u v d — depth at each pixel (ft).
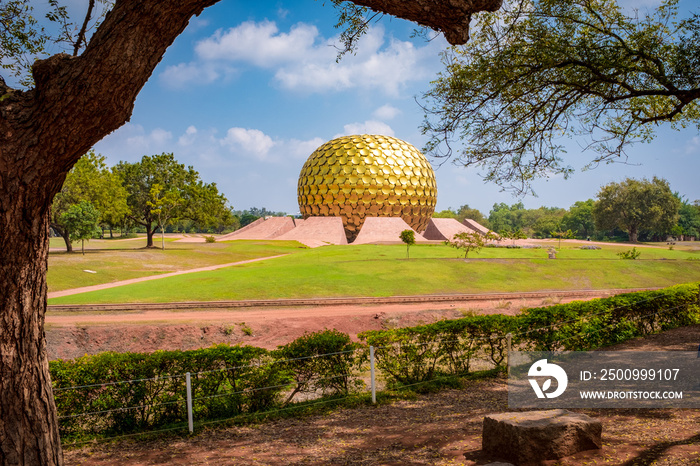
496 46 31.91
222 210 186.60
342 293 80.69
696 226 362.74
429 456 18.17
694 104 38.68
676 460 16.03
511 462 16.55
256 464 19.01
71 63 11.23
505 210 560.20
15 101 11.60
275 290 79.71
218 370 26.89
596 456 16.78
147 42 11.34
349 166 210.79
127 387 25.05
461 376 34.01
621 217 291.79
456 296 79.30
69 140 11.51
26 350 12.69
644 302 46.11
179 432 24.30
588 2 32.40
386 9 11.91
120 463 20.04
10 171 11.35
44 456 12.93
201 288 79.46
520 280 98.68
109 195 152.05
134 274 109.91
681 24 32.89
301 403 29.01
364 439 21.42
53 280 93.91
